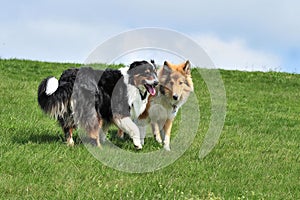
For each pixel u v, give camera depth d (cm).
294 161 986
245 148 1062
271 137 1220
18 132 1005
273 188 766
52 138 990
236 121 1440
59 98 905
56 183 689
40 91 923
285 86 2411
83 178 736
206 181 772
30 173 728
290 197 721
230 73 2597
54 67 2339
